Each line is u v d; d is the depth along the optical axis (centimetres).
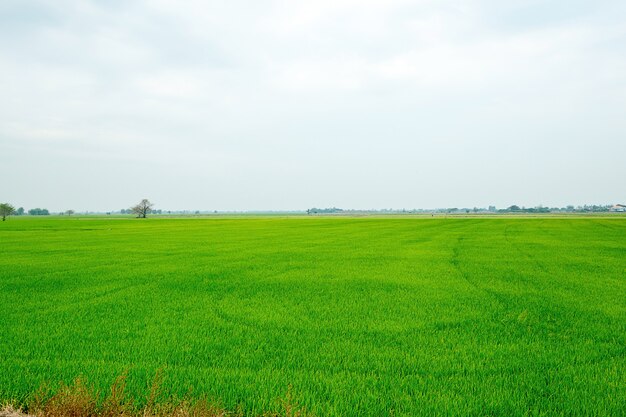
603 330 930
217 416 513
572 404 569
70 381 627
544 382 645
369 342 854
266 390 605
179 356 763
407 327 965
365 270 1917
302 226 6700
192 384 625
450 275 1767
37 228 6081
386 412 550
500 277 1712
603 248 2942
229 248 2995
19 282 1592
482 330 938
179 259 2334
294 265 2089
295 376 668
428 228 5856
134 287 1498
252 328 962
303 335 905
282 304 1226
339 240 3766
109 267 2005
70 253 2644
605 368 703
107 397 534
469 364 725
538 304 1209
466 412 549
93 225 7244
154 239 3884
